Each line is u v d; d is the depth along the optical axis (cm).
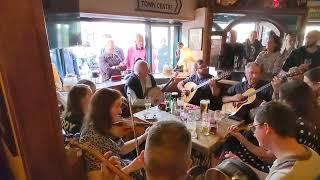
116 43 464
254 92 282
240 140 197
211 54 522
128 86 330
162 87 417
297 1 503
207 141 200
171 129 88
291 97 147
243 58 526
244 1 504
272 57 398
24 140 56
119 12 381
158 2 440
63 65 389
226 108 294
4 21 51
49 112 61
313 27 530
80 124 186
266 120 113
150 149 86
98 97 158
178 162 84
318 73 204
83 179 115
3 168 57
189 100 338
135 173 161
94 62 441
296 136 129
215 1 501
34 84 57
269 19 513
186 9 498
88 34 426
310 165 101
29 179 59
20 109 55
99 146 150
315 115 146
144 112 270
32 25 55
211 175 122
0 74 52
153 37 514
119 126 199
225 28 521
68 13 242
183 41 547
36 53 57
